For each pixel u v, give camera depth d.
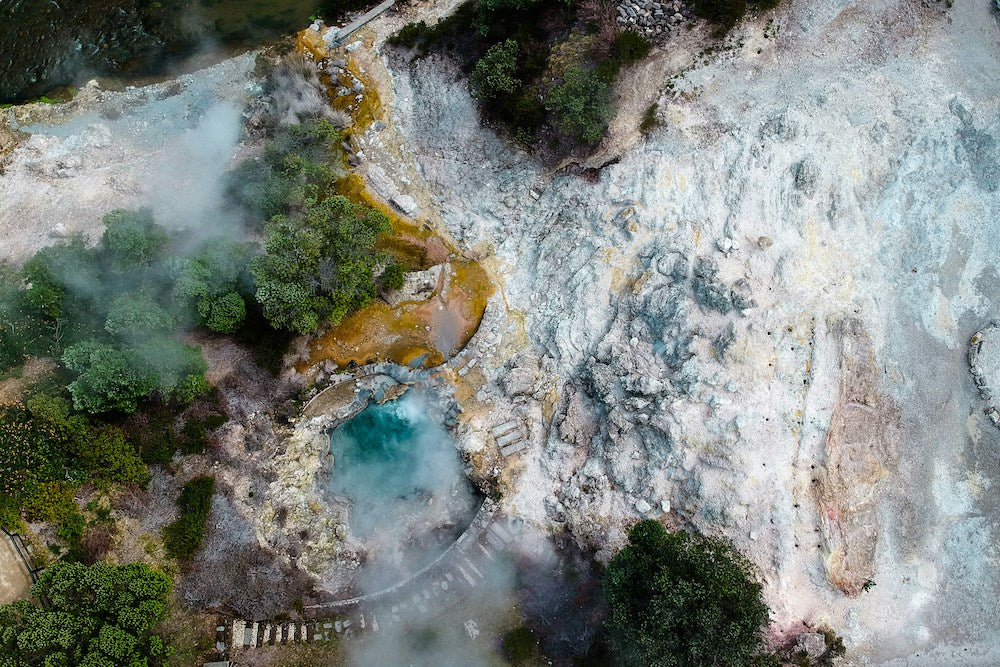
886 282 39.41
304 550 39.66
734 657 30.45
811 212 40.25
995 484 36.81
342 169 48.19
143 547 38.12
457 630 38.19
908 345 38.56
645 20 44.06
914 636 35.31
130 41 54.00
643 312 41.03
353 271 42.38
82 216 48.44
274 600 38.19
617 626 32.97
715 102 42.62
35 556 36.81
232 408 42.16
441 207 47.34
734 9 42.88
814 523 36.06
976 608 35.50
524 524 40.12
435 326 44.81
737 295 38.56
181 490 39.62
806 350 38.09
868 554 35.94
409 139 48.72
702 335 39.25
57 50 53.94
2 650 32.34
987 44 42.09
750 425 37.16
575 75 42.53
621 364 40.28
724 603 31.23
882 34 42.38
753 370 37.97
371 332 44.59
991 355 37.84
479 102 47.31
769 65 42.66
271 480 40.91
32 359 41.72
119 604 33.69
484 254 46.12
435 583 39.28
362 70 50.56
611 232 43.06
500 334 44.31
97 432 38.91
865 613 35.50
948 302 38.97
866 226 40.16
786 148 40.88
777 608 35.22
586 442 40.88
